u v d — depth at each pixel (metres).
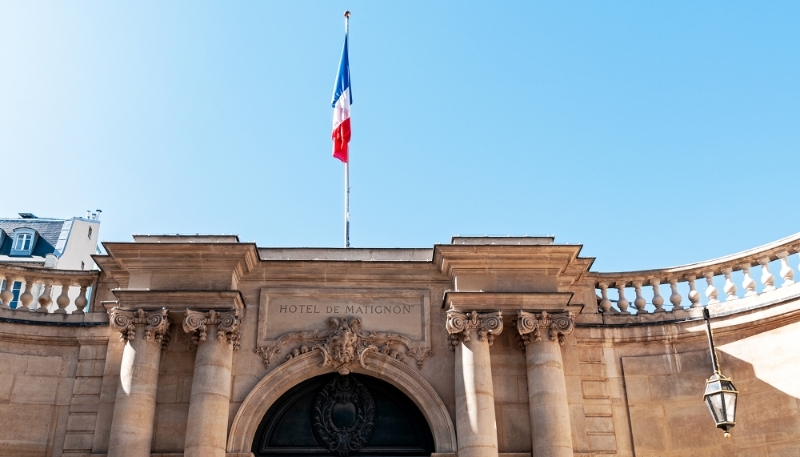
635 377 15.88
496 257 15.65
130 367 14.47
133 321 14.80
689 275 16.55
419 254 16.38
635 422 15.54
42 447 15.02
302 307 15.72
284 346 15.39
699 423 15.23
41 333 15.74
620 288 16.84
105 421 14.88
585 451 15.00
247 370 15.15
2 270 16.17
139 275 15.41
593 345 16.14
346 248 16.38
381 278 15.98
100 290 16.50
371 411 15.66
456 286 15.54
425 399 15.09
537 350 15.02
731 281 16.06
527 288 15.59
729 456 14.80
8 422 15.05
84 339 15.83
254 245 15.34
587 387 15.71
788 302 14.81
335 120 19.86
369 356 15.38
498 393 15.10
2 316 15.74
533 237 16.08
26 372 15.48
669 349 15.99
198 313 14.84
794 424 14.31
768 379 14.86
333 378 15.84
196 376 14.55
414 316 15.76
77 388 15.41
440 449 14.73
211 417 14.20
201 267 15.43
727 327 15.56
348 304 15.78
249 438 14.67
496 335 15.24
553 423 14.39
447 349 15.50
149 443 14.21
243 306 15.55
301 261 15.74
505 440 14.75
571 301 16.56
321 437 15.41
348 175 19.27
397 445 15.45
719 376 12.22
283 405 15.59
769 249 15.52
